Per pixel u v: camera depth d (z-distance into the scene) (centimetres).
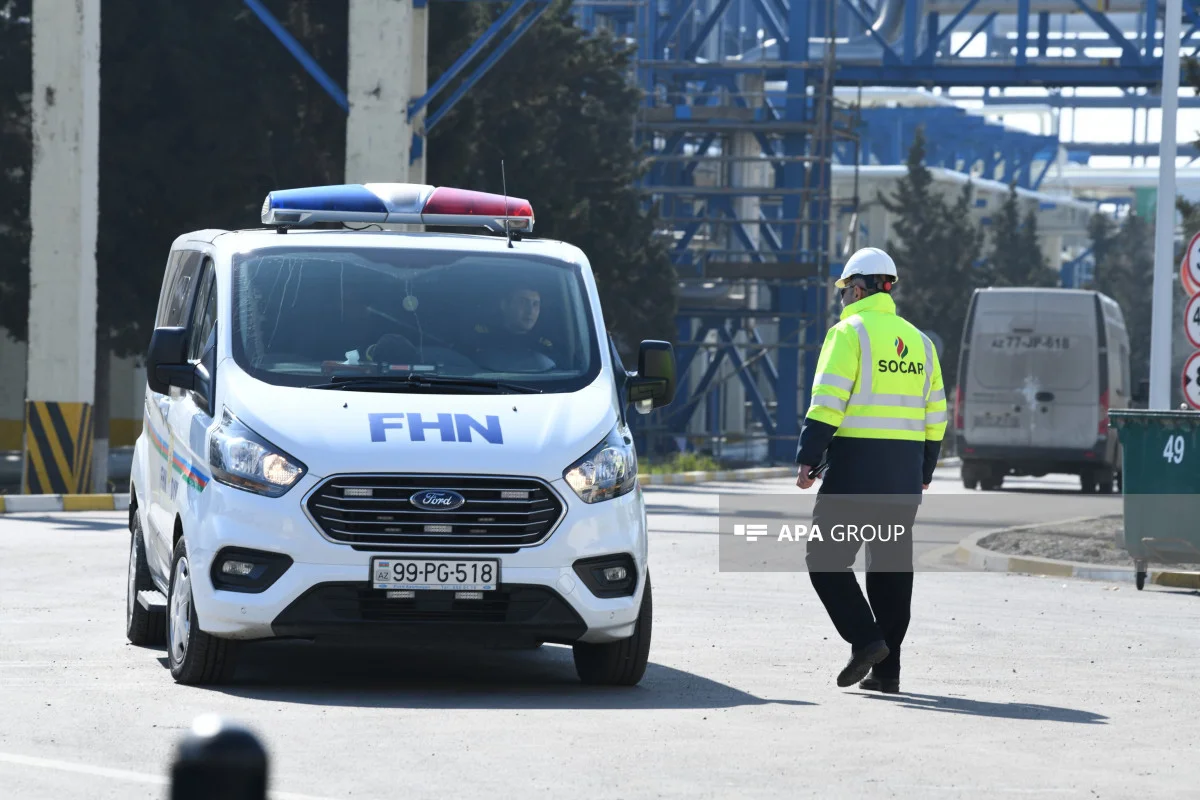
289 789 1588
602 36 12750
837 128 14762
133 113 8481
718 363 15575
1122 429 4134
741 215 15925
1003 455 8900
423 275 2522
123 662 2502
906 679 2495
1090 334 8838
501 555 2220
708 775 1698
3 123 8500
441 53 9450
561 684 2409
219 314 2439
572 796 1588
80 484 6172
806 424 2361
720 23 18638
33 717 1973
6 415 12731
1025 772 1755
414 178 7194
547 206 11125
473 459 2233
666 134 14838
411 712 2069
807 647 2844
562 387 2411
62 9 6053
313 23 9100
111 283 8475
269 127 8894
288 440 2239
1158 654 2862
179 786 552
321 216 2702
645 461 11669
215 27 8500
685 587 3841
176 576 2361
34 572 3788
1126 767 1798
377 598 2208
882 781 1688
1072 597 3900
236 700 2144
